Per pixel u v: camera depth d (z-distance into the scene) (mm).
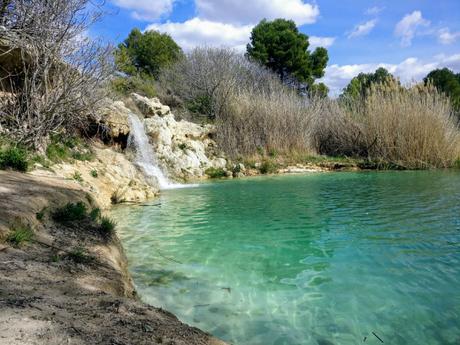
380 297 3975
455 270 4641
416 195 9992
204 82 23641
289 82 39719
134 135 13969
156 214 8180
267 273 4711
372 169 17812
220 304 3879
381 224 6926
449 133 17672
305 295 4062
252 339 3221
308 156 19438
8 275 3092
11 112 8977
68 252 4027
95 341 2197
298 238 6180
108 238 5035
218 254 5457
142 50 34219
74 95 9547
